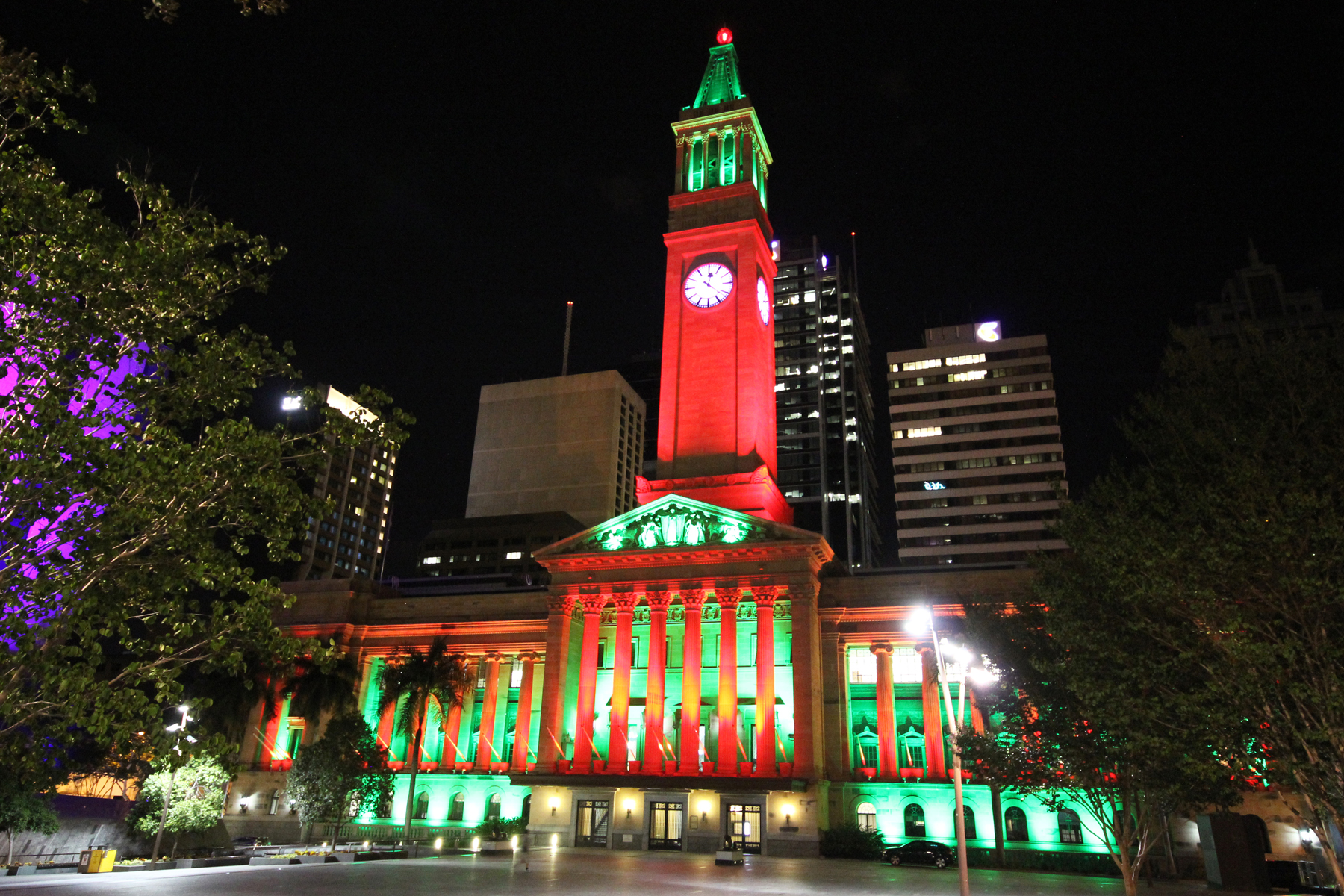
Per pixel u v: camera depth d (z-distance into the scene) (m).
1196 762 28.66
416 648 90.94
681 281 104.31
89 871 50.97
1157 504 29.62
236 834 90.31
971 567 87.38
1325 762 25.67
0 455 21.45
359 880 45.62
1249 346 29.81
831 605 88.31
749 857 73.06
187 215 25.64
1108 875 64.56
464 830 86.06
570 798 82.75
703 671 88.25
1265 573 26.03
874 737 84.88
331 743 77.62
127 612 23.75
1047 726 42.38
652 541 89.00
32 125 24.19
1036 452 178.88
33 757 23.89
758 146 115.31
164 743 24.19
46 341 22.44
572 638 91.06
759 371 99.31
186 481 23.42
